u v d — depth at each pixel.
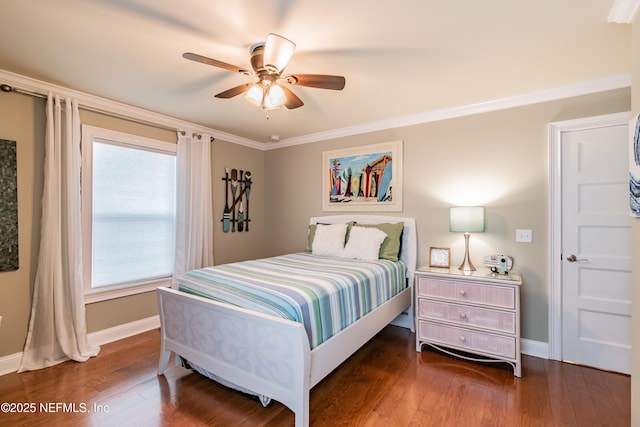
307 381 1.57
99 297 2.81
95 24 1.68
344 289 2.09
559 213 2.53
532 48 1.91
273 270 2.44
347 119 3.36
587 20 1.62
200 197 3.57
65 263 2.52
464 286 2.50
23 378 2.22
